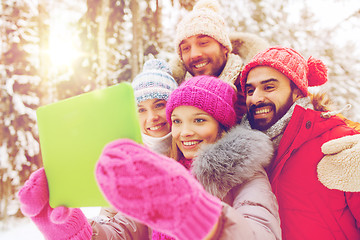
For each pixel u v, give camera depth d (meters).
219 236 0.44
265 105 1.05
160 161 0.42
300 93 1.10
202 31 1.50
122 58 7.81
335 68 8.83
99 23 5.79
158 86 1.46
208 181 0.76
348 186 0.88
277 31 8.22
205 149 0.81
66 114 0.62
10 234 5.46
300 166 1.01
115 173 0.40
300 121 1.03
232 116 0.99
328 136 1.00
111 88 0.55
